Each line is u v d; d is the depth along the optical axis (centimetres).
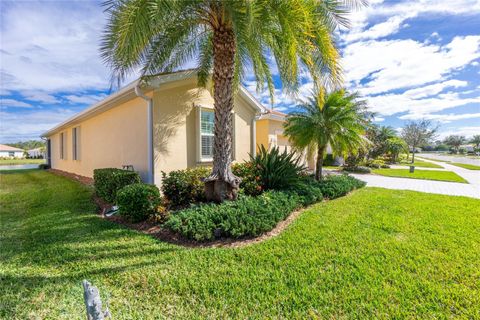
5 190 939
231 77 594
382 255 379
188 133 809
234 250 392
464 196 901
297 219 563
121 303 266
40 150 5531
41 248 403
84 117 1168
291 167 767
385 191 977
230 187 592
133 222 527
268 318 245
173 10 461
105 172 718
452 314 251
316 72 589
